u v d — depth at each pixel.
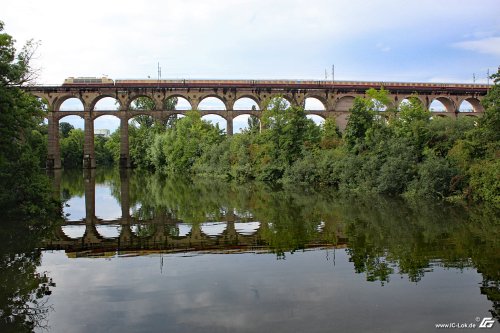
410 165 36.56
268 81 91.25
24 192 27.47
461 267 14.81
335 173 43.91
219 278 14.12
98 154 121.38
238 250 18.00
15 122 25.75
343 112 91.50
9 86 26.44
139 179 61.34
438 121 40.28
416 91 91.81
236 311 11.28
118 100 88.69
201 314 11.13
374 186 38.72
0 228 23.75
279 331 10.05
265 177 53.78
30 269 15.62
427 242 18.52
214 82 90.00
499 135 31.09
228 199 35.94
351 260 15.99
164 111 89.81
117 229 23.48
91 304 12.03
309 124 55.00
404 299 11.96
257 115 90.44
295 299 12.08
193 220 25.89
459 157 33.88
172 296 12.50
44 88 85.38
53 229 23.52
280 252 17.45
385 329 10.13
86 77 87.94
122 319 10.93
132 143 97.50
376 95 57.44
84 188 47.28
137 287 13.38
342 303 11.73
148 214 28.67
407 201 32.12
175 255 17.42
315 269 14.89
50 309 11.70
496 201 29.00
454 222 23.08
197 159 71.81
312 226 22.89
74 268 15.66
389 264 15.35
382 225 22.69
